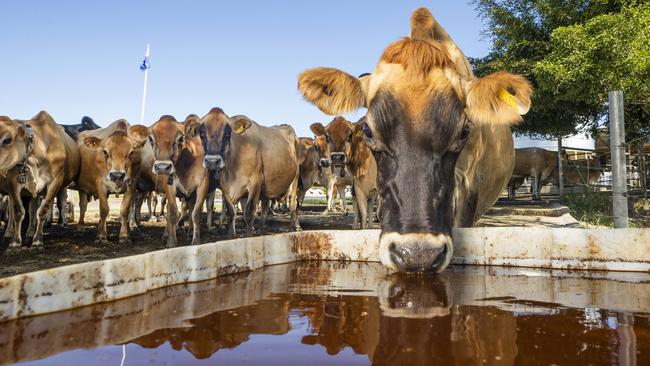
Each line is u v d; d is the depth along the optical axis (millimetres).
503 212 11844
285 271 3719
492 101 3371
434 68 3299
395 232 2934
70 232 10086
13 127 7012
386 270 3729
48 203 7594
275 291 2959
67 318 2359
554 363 1643
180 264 3215
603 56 11867
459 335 1988
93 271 2654
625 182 5598
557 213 11016
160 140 7535
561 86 13031
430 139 3098
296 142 11016
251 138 8633
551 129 16938
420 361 1677
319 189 43875
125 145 8039
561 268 3777
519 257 3898
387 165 3199
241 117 8445
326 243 4285
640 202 11961
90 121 12094
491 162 4727
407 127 3127
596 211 13180
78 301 2574
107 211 8469
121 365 1706
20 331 2146
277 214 17266
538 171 18328
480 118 3441
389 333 2035
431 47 3408
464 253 3990
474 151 3984
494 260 3955
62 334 2104
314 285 3154
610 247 3666
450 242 2982
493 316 2295
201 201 7879
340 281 3287
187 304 2641
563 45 12531
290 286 3119
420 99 3166
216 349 1869
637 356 1710
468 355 1735
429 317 2277
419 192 3002
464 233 3982
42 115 7766
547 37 16078
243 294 2883
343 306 2535
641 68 10648
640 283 3145
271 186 9617
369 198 10109
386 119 3207
